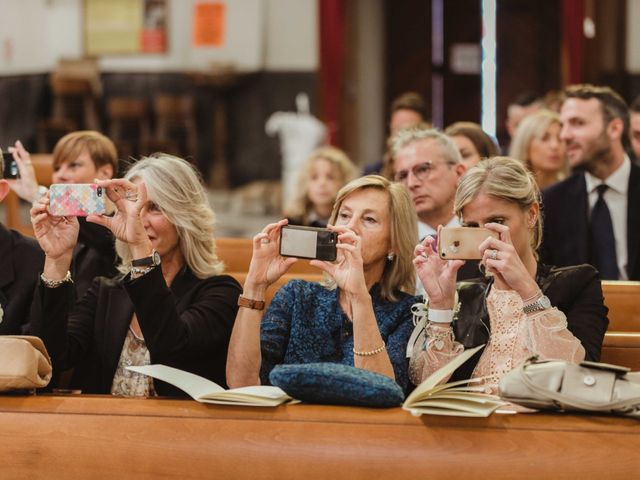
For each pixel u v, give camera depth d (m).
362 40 18.69
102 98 18.44
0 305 4.32
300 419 3.13
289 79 18.12
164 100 18.08
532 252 4.11
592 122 6.16
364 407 3.21
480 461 3.00
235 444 3.10
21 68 17.77
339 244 3.70
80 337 4.18
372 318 3.70
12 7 17.50
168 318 3.81
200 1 18.19
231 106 18.34
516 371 3.16
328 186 7.92
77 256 5.32
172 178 4.20
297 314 4.00
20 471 3.15
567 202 6.13
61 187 3.72
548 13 19.30
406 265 4.06
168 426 3.15
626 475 2.95
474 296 4.07
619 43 16.09
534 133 7.57
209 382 3.40
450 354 3.77
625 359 4.11
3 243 4.37
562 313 3.67
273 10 18.14
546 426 3.04
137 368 3.48
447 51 19.61
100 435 3.15
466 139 6.73
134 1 18.34
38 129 18.02
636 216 6.12
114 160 6.26
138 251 3.77
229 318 4.12
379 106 19.16
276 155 18.23
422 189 5.57
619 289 4.73
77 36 18.53
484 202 3.90
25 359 3.27
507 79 19.50
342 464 3.04
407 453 3.03
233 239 6.11
